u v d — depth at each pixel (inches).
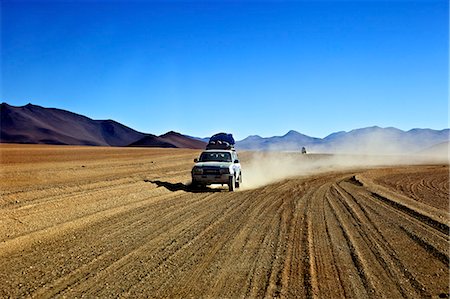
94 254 304.8
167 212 492.7
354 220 453.4
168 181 843.4
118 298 220.8
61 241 343.9
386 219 462.3
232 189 756.6
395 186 878.4
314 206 552.7
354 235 378.3
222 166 757.9
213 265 281.1
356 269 277.1
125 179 788.0
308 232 387.9
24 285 239.5
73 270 267.1
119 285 240.5
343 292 235.3
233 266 279.4
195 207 535.8
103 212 474.9
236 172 796.6
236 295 227.8
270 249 324.8
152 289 234.8
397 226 422.6
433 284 250.8
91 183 689.6
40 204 484.4
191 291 232.7
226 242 345.7
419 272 273.3
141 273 262.4
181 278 253.9
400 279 258.7
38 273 261.0
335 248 330.3
